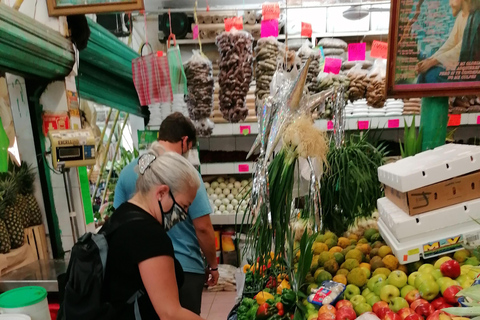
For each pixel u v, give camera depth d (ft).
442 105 5.45
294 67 4.51
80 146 5.81
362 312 3.93
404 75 5.10
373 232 5.46
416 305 3.72
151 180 3.51
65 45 6.28
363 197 6.00
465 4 4.70
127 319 3.27
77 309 3.20
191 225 6.08
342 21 10.14
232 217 11.43
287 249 4.60
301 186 4.30
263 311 4.22
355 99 8.59
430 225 4.03
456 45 4.87
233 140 13.14
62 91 6.41
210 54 11.23
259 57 8.14
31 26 5.29
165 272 3.25
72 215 6.31
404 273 4.15
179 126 6.18
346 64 9.23
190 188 3.60
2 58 4.94
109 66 8.43
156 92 8.50
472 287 2.97
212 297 10.49
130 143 12.53
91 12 5.92
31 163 6.63
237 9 8.98
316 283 4.62
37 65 5.61
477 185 3.99
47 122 6.50
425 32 4.90
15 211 6.38
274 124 3.97
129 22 9.70
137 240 3.25
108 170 11.48
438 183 4.00
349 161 5.90
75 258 3.24
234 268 11.39
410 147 5.76
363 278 4.36
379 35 10.35
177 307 3.28
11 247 6.28
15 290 5.14
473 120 10.00
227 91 8.41
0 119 5.79
